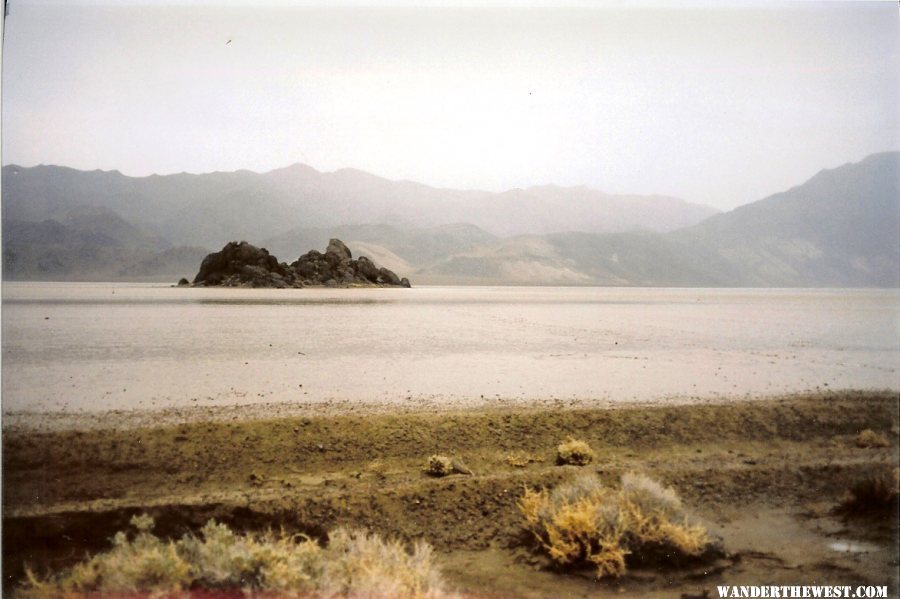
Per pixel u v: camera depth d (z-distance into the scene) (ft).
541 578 23.90
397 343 78.28
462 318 123.44
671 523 27.02
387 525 27.66
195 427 36.14
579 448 34.99
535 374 56.39
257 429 36.19
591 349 75.10
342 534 24.25
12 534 25.31
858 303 187.21
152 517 26.58
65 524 25.99
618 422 40.37
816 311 151.43
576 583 23.62
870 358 69.36
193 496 28.66
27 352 64.03
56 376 50.93
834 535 28.14
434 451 35.55
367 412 40.63
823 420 42.39
